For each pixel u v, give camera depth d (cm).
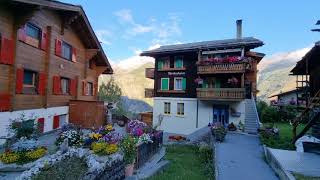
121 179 1048
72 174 744
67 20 1834
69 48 2055
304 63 1989
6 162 931
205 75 2984
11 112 1327
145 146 1395
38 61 1578
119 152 1093
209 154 1736
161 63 3303
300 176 955
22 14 1320
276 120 3375
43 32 1606
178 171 1328
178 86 3172
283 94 4825
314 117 1566
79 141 1175
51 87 1736
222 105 2878
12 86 1324
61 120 1939
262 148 1694
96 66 2700
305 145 1336
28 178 709
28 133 1102
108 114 2445
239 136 2238
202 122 2966
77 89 2180
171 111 3175
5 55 1265
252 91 2925
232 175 1105
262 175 1114
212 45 2855
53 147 1150
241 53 2725
